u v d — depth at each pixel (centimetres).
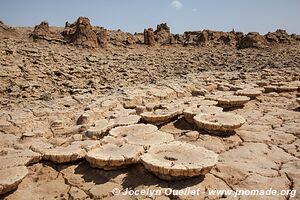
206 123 723
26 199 482
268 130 789
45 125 850
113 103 1005
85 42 3497
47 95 1451
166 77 2138
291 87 1240
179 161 533
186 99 1077
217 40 5244
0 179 488
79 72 2069
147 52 3972
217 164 580
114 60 2919
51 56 2417
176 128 796
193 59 3366
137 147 604
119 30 5822
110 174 549
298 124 837
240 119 759
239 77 1638
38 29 3631
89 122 850
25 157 577
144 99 1073
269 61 2917
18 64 1908
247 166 576
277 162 601
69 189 515
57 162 584
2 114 898
